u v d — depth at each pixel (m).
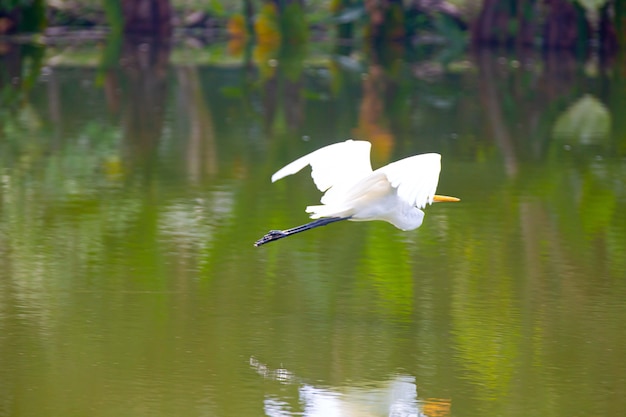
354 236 12.90
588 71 28.61
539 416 7.89
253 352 9.09
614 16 30.52
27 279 11.02
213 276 11.24
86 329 9.58
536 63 30.42
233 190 15.18
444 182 15.83
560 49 33.75
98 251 12.10
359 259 11.96
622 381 8.52
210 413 7.89
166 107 22.39
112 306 10.23
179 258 11.87
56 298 10.44
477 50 34.25
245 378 8.52
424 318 10.01
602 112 22.19
